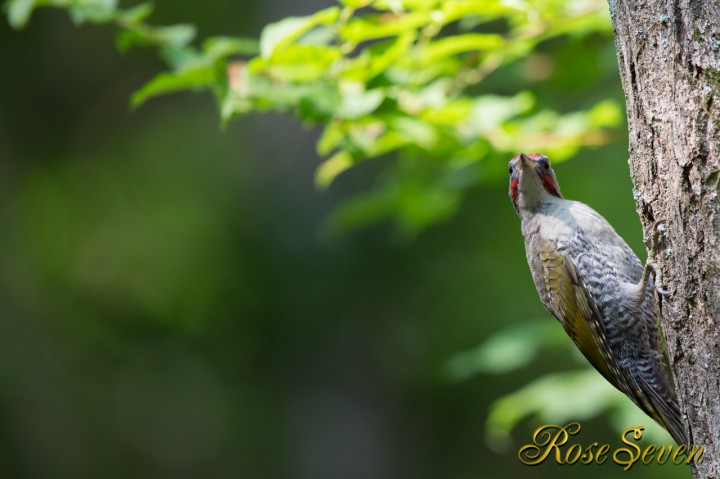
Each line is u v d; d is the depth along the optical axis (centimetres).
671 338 495
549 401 816
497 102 845
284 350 1581
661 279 499
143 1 1716
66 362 1784
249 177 1683
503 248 1559
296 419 1584
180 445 1766
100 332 1769
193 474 1744
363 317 1556
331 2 1510
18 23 707
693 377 482
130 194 1769
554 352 1597
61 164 1803
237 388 1648
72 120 1811
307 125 786
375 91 722
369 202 944
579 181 1412
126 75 1822
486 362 866
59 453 1784
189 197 1725
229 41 725
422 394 1600
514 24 854
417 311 1556
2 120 1780
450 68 830
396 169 1012
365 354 1562
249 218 1662
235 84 706
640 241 1339
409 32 693
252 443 1644
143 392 1767
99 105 1820
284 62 713
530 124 868
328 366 1566
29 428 1775
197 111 1795
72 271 1766
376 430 1565
